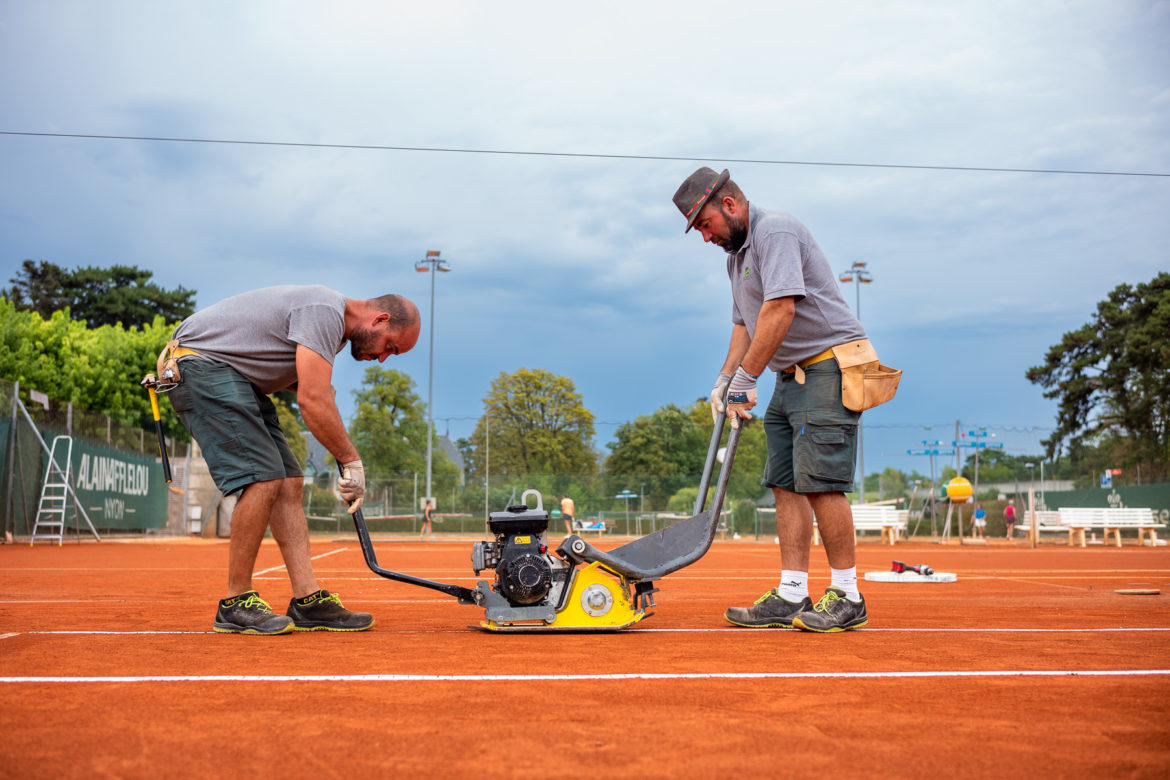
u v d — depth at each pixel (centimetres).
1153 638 313
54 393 2945
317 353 341
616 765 145
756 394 358
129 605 444
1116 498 2808
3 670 234
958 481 2486
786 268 352
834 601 345
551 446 5284
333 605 341
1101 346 4112
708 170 371
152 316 5738
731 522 2839
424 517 2900
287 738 161
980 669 240
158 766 143
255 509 331
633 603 338
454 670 236
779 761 147
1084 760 149
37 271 5831
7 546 1424
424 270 3578
